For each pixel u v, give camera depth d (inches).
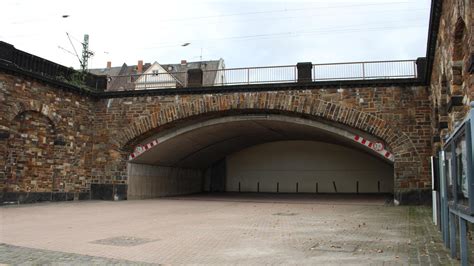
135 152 928.3
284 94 815.1
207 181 1446.9
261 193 1320.1
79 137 879.7
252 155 1430.9
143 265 262.8
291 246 327.9
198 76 872.9
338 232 406.3
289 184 1382.9
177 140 969.5
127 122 901.8
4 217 539.5
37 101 779.4
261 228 439.2
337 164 1347.2
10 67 716.0
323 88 799.1
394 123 762.2
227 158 1455.5
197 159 1247.5
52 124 818.8
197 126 914.7
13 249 315.6
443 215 319.6
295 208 708.7
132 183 936.3
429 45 590.9
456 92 402.3
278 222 495.2
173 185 1169.4
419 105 757.3
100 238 370.9
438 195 414.9
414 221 489.7
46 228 437.7
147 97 893.8
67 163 847.7
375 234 389.7
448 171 279.1
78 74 884.6
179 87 867.4
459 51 394.0
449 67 424.2
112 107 914.1
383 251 301.9
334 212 625.3
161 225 465.7
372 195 1180.5
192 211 647.1
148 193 1009.5
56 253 300.4
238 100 836.0
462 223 226.5
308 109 801.6
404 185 746.2
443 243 330.6
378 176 1307.8
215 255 293.6
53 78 817.5
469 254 285.7
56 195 821.2
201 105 857.5
